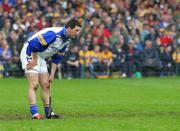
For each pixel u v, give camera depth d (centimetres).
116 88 5694
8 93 5175
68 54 7156
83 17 7625
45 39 3253
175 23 8000
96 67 7225
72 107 4006
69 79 6919
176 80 6819
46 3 7750
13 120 3275
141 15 7988
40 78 3384
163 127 2933
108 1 8056
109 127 2933
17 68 7019
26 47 3312
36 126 2964
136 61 7400
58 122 3120
